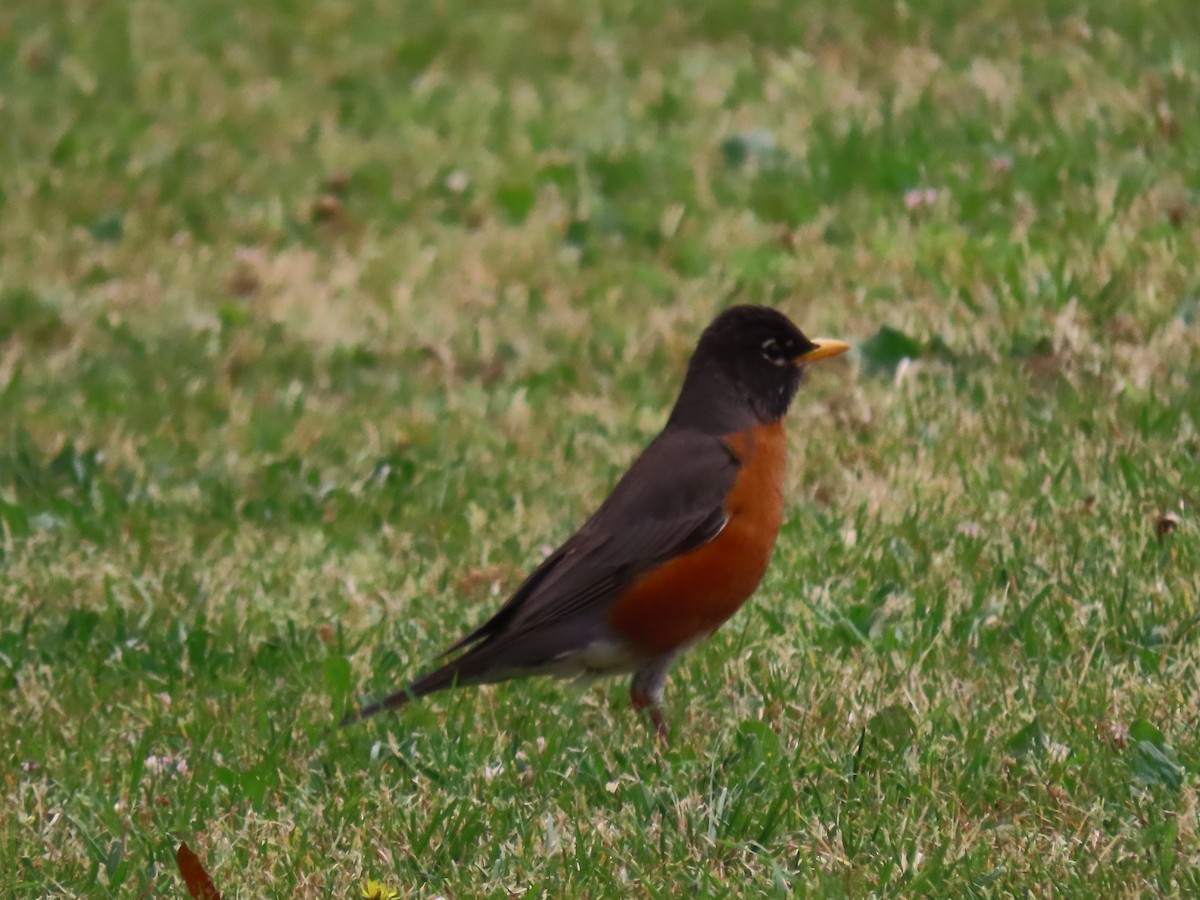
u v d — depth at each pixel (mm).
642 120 19391
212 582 10727
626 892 7004
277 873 7250
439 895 7043
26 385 14242
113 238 17641
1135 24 19500
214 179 18875
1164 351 12898
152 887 7164
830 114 18422
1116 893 6746
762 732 8109
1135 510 10445
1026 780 7734
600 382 13875
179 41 23766
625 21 22844
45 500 12203
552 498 11852
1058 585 9648
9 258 16891
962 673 8875
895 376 13164
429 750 8336
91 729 8836
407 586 10688
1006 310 13797
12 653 9766
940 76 18906
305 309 15711
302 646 9812
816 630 9422
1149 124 16906
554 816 7609
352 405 13930
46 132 20344
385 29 23734
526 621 8562
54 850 7578
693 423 8914
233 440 13219
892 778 7766
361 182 18734
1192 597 9336
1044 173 16250
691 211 16922
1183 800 7418
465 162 18969
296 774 8242
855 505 11219
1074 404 12242
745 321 9008
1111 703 8289
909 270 14898
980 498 11000
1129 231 14938
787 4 22344
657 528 8570
